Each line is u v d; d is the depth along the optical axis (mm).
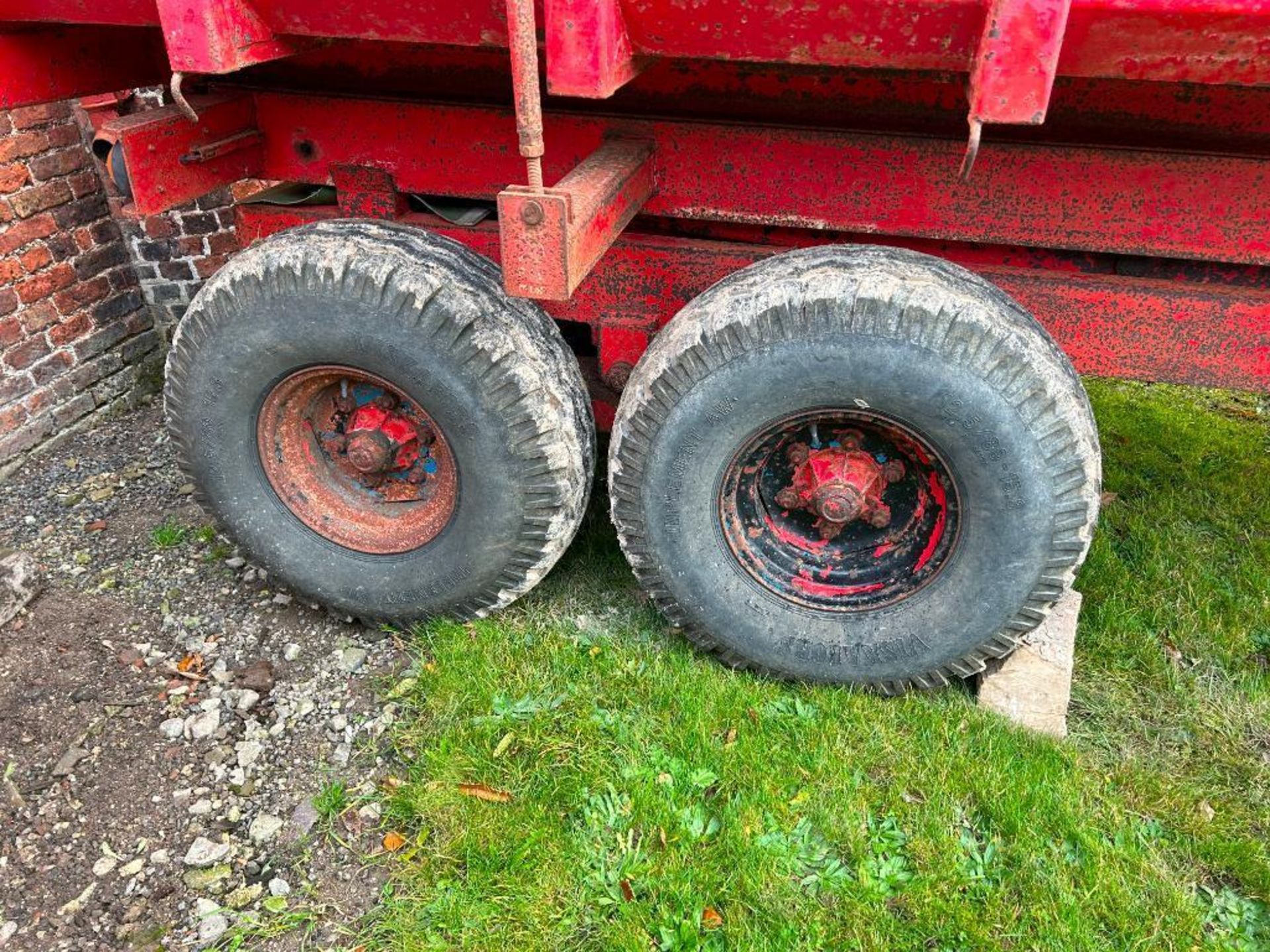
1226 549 3633
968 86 2098
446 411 2719
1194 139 2520
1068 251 2889
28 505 3963
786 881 2354
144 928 2338
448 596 3053
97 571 3568
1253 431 4406
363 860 2473
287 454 3080
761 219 2895
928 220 2766
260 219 3441
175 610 3363
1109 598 3338
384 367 2715
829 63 2096
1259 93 2371
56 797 2654
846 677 2861
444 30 2248
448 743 2715
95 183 4324
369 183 3188
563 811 2555
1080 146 2547
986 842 2492
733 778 2621
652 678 2932
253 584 3484
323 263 2629
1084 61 1960
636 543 2814
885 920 2281
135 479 4152
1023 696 2812
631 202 2678
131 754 2781
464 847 2461
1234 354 2736
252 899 2400
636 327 3096
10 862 2482
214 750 2795
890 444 2740
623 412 2676
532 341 2736
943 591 2678
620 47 2037
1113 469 4094
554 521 2846
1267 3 1736
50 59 2807
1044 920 2279
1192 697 2986
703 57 2135
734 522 2828
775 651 2861
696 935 2238
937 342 2336
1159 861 2451
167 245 4574
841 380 2434
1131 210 2604
